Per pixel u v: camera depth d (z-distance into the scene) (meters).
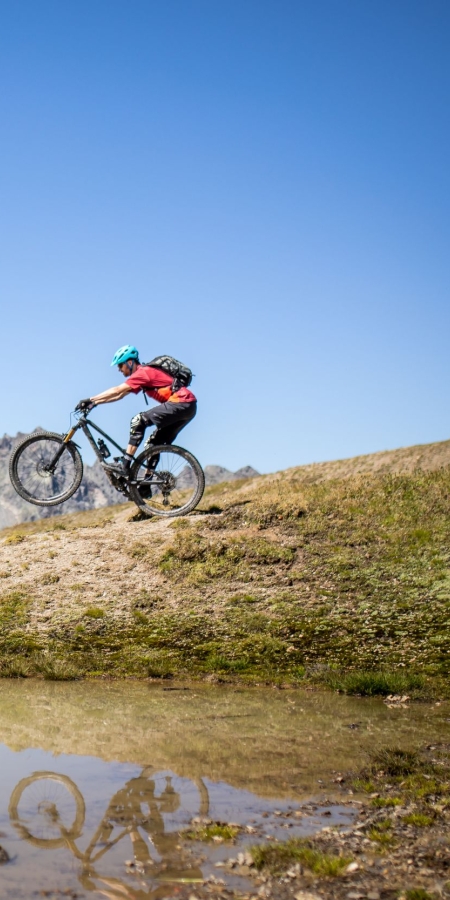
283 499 19.41
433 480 21.08
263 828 5.00
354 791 5.81
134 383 13.20
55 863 4.31
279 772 6.23
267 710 8.58
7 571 15.70
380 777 6.14
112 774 6.04
